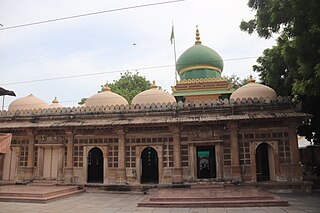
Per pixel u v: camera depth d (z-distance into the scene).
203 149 17.61
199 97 20.69
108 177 15.58
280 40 12.84
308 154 25.78
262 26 12.73
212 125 15.02
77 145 16.22
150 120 15.02
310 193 13.38
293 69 12.91
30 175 16.33
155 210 10.13
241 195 11.34
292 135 14.10
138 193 14.70
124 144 15.55
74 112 16.50
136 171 15.27
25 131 16.95
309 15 8.64
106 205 11.34
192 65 22.19
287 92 16.12
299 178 13.77
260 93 15.95
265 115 14.06
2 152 9.13
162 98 17.58
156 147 15.34
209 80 20.88
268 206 10.36
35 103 19.64
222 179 14.48
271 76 15.48
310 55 9.02
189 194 11.95
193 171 14.73
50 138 16.59
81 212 9.98
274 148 14.30
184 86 21.05
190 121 14.40
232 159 14.43
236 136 14.57
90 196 13.92
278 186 13.79
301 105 14.45
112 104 17.84
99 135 16.06
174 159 14.87
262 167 17.66
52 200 12.50
